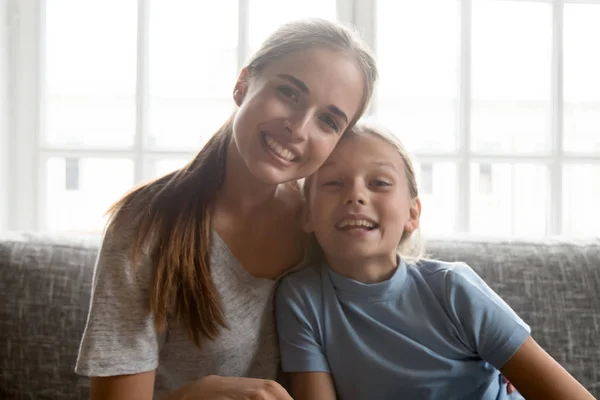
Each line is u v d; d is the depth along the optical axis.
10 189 1.54
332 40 0.88
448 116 1.66
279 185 1.03
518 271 1.18
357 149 0.96
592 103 1.69
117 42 1.59
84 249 1.18
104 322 0.84
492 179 1.76
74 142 1.60
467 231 1.62
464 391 0.96
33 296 1.11
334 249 0.96
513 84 1.67
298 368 0.95
